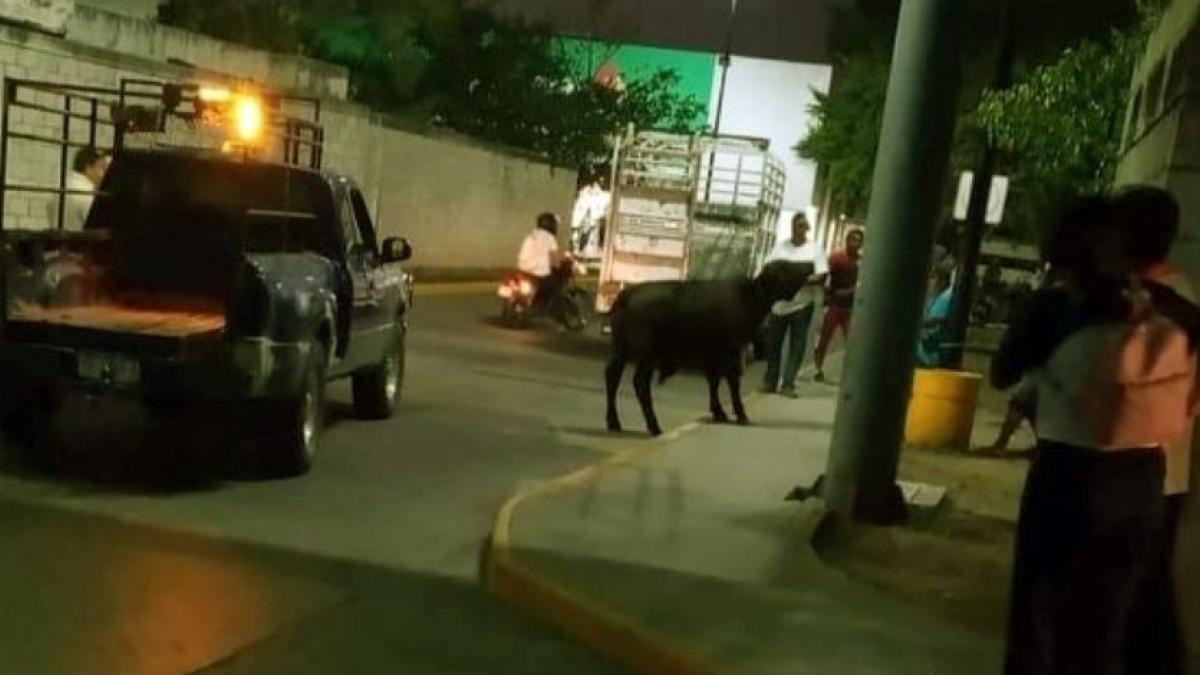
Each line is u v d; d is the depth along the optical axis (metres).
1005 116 15.51
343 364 11.30
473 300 26.89
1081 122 15.05
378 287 12.16
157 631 6.38
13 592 6.69
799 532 9.12
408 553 8.26
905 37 9.61
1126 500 4.95
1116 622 5.08
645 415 13.45
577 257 40.06
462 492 10.06
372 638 6.67
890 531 9.88
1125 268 5.03
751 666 6.36
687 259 21.22
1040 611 5.11
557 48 47.38
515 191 35.97
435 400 14.33
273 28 28.67
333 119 25.05
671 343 13.55
